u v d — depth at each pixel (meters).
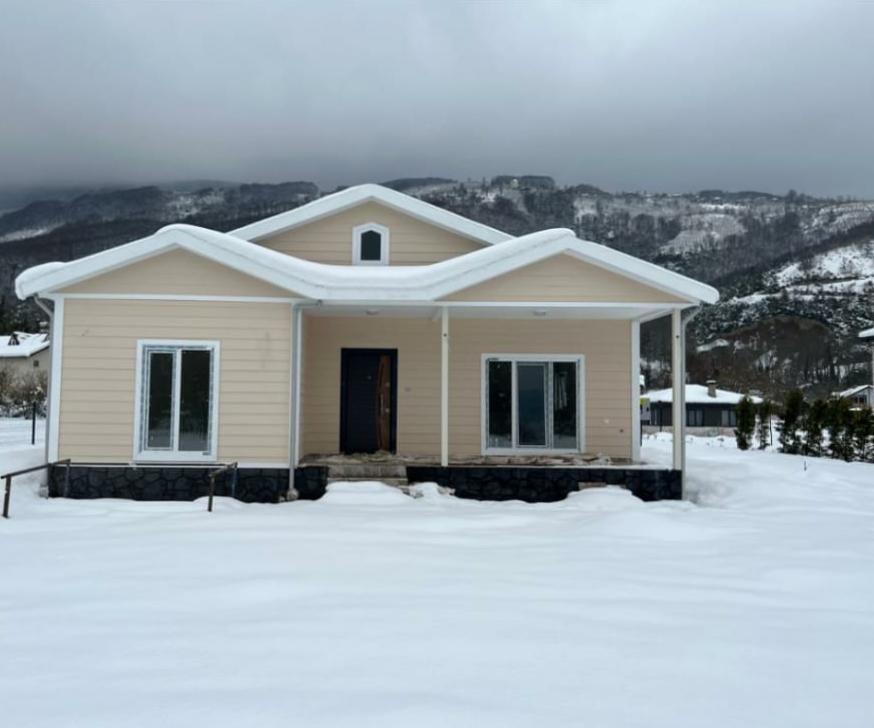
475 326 12.52
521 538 6.96
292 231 12.73
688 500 10.66
